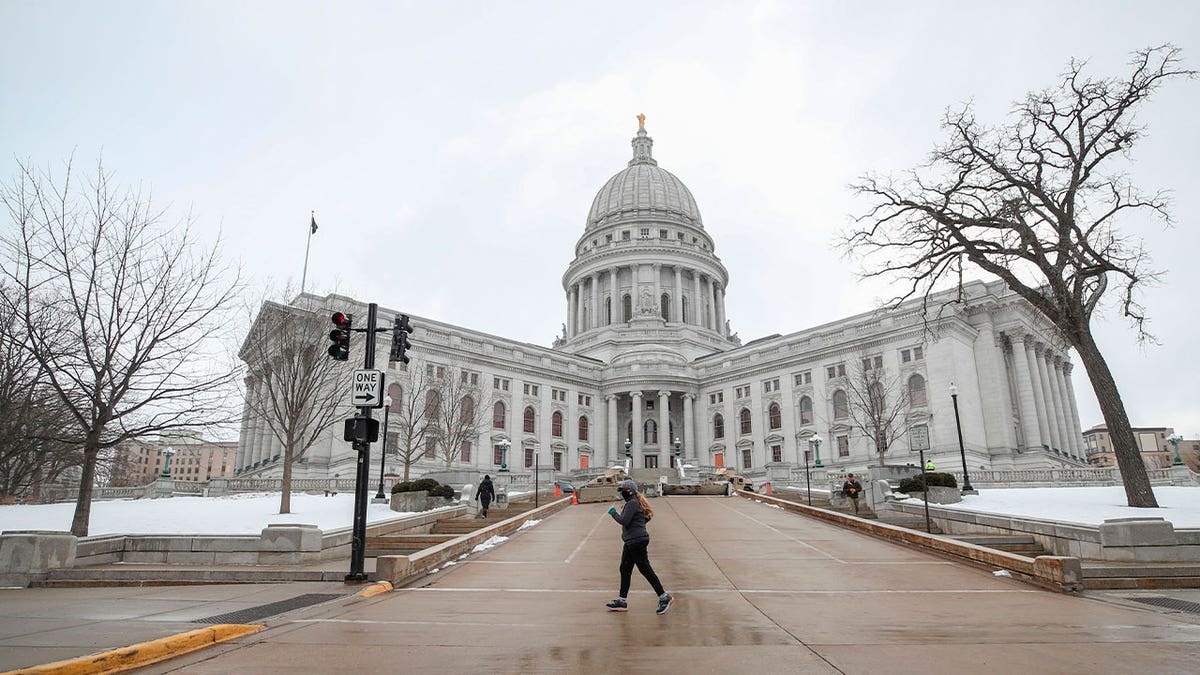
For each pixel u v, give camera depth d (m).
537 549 19.62
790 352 79.62
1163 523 15.77
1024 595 12.22
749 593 12.42
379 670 7.12
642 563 10.54
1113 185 26.31
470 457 73.50
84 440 21.19
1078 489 32.53
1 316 23.86
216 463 153.50
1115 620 9.91
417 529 24.41
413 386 64.00
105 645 7.87
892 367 69.06
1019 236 27.86
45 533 14.59
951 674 6.93
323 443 61.69
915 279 29.84
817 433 74.56
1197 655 7.73
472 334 82.06
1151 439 136.25
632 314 105.94
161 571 14.49
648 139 130.62
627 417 91.94
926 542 18.64
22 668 6.80
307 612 10.57
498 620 9.93
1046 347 73.12
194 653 7.90
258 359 32.47
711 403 88.31
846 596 12.09
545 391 84.62
